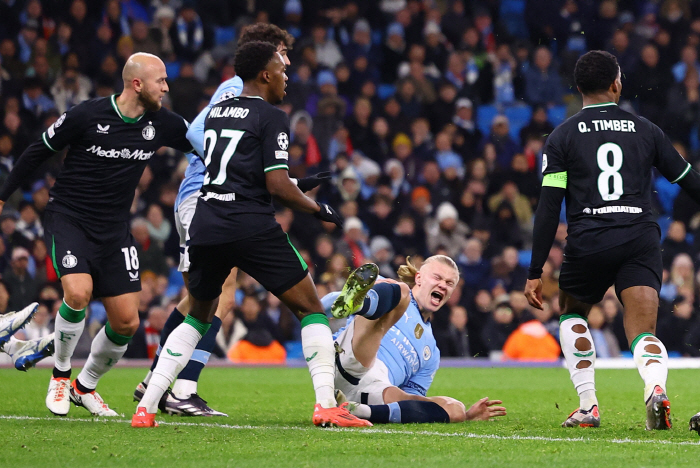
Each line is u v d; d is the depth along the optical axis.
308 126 57.00
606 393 28.19
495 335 48.41
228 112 16.14
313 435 14.97
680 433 15.66
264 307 47.00
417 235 54.12
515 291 49.91
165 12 61.09
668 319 49.09
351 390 18.19
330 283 47.12
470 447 13.55
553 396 27.39
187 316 16.72
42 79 56.22
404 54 66.50
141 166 19.53
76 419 18.19
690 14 68.12
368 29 66.06
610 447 13.66
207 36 62.56
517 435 15.48
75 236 18.77
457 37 68.19
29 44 57.03
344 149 58.22
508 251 51.09
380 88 66.38
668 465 11.80
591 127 16.89
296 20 65.38
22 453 12.80
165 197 51.47
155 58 19.17
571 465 11.80
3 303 43.69
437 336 47.94
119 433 15.17
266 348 46.38
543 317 49.50
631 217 16.50
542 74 67.44
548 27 68.69
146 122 19.33
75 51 57.88
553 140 17.12
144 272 46.22
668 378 35.34
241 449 13.18
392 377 18.73
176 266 51.09
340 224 16.44
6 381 30.64
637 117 17.14
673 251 53.25
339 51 65.06
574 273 17.11
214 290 16.38
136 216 51.38
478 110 66.19
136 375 35.38
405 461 12.09
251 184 15.80
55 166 53.28
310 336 16.23
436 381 34.59
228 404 23.75
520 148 61.62
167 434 15.05
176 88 57.34
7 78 55.94
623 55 66.12
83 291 18.33
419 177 58.66
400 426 16.83
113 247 19.19
